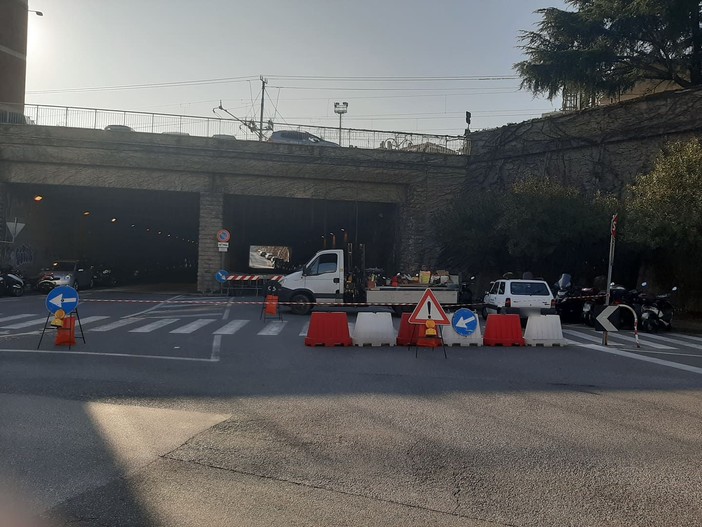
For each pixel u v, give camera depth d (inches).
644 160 1171.9
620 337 748.6
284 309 1010.1
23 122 1441.9
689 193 875.4
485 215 1279.5
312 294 930.7
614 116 1221.7
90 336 636.1
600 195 1142.3
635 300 864.3
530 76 1491.1
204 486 219.8
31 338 605.3
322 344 587.8
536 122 1363.2
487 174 1444.4
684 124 1112.2
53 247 1652.3
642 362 524.7
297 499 209.5
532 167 1365.7
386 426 301.6
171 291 1550.2
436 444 273.7
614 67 1512.1
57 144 1333.7
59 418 305.0
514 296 839.1
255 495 212.4
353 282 947.3
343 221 1834.4
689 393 390.9
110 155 1352.1
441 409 337.7
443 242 1373.0
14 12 1728.6
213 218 1407.5
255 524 188.9
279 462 247.3
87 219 1914.4
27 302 1064.8
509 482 228.5
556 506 206.8
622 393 388.5
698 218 862.5
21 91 1759.4
